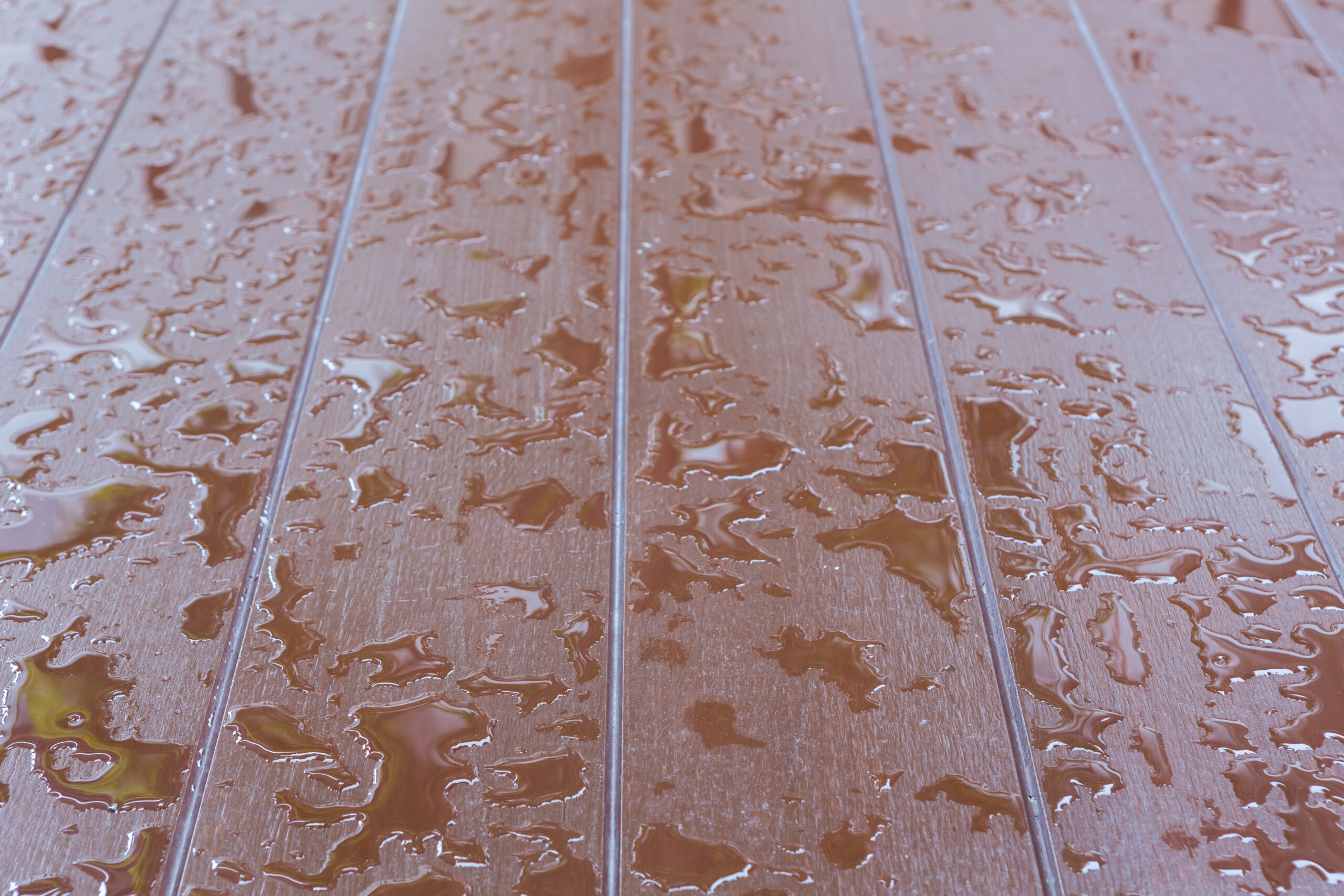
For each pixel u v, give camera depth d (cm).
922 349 59
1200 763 50
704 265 62
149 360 59
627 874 48
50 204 64
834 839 49
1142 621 52
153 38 72
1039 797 49
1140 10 74
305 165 66
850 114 68
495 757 50
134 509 55
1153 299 61
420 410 57
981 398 58
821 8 74
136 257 62
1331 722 50
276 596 53
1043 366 59
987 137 67
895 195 65
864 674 52
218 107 69
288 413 57
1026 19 73
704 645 52
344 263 62
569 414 57
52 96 69
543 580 53
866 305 61
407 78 70
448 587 53
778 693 51
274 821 49
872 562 54
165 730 50
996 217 64
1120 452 56
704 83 70
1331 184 65
